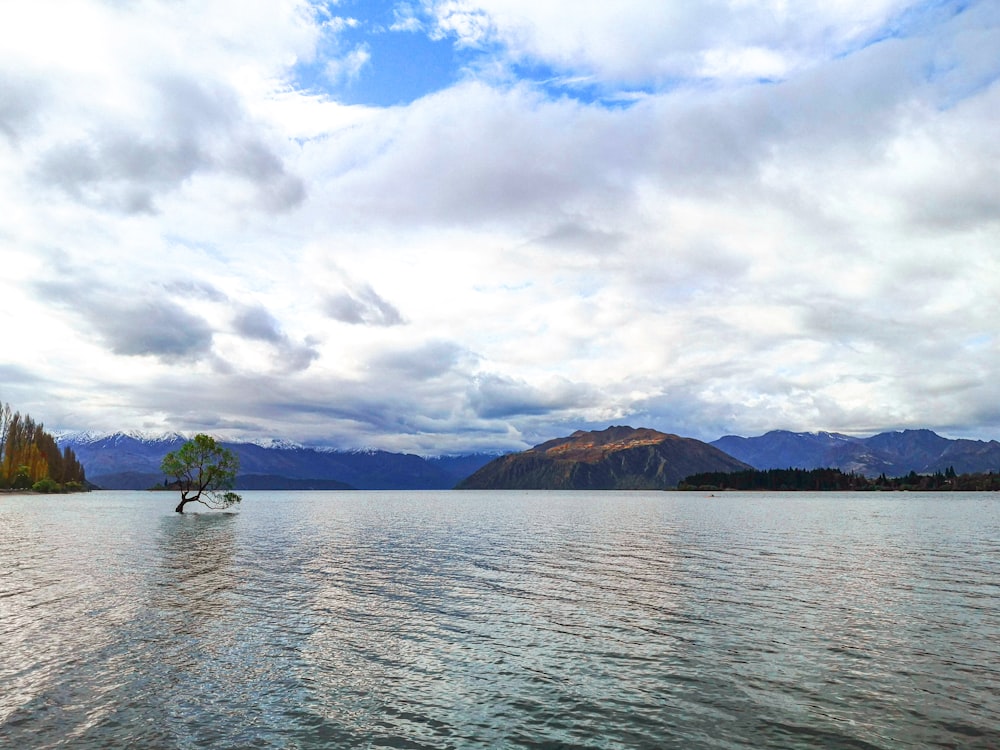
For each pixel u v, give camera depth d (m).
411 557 57.06
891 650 26.31
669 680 22.73
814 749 17.27
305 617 31.84
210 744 17.38
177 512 128.38
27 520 100.12
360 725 18.75
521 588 40.56
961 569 48.81
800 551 61.81
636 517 127.88
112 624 29.77
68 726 18.38
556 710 19.97
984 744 17.55
